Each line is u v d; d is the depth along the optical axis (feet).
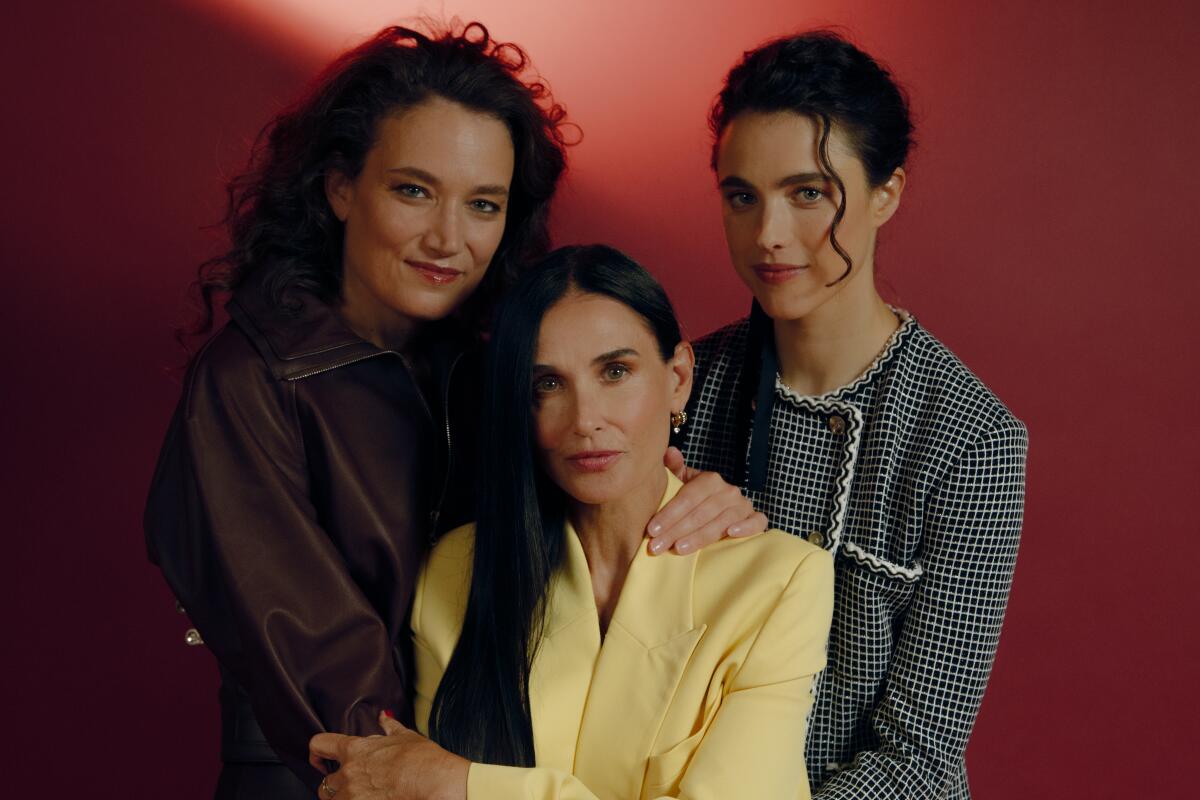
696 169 8.89
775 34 8.73
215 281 5.84
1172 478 8.58
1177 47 8.43
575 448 4.51
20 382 8.95
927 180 8.68
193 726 9.01
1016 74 8.58
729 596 4.74
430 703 5.09
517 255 5.90
